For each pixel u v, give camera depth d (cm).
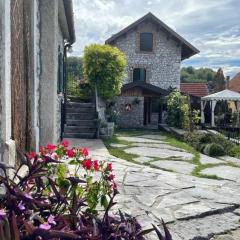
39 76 607
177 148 1251
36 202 188
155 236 377
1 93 324
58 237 163
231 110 2447
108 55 1505
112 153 1054
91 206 284
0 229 146
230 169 902
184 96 1984
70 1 715
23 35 479
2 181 188
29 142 516
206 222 454
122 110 2152
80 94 1789
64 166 287
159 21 2219
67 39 1238
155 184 636
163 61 2298
